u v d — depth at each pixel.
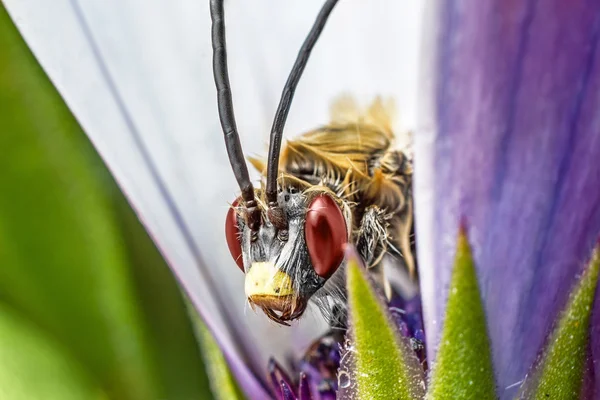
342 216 0.07
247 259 0.06
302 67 0.07
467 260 0.06
